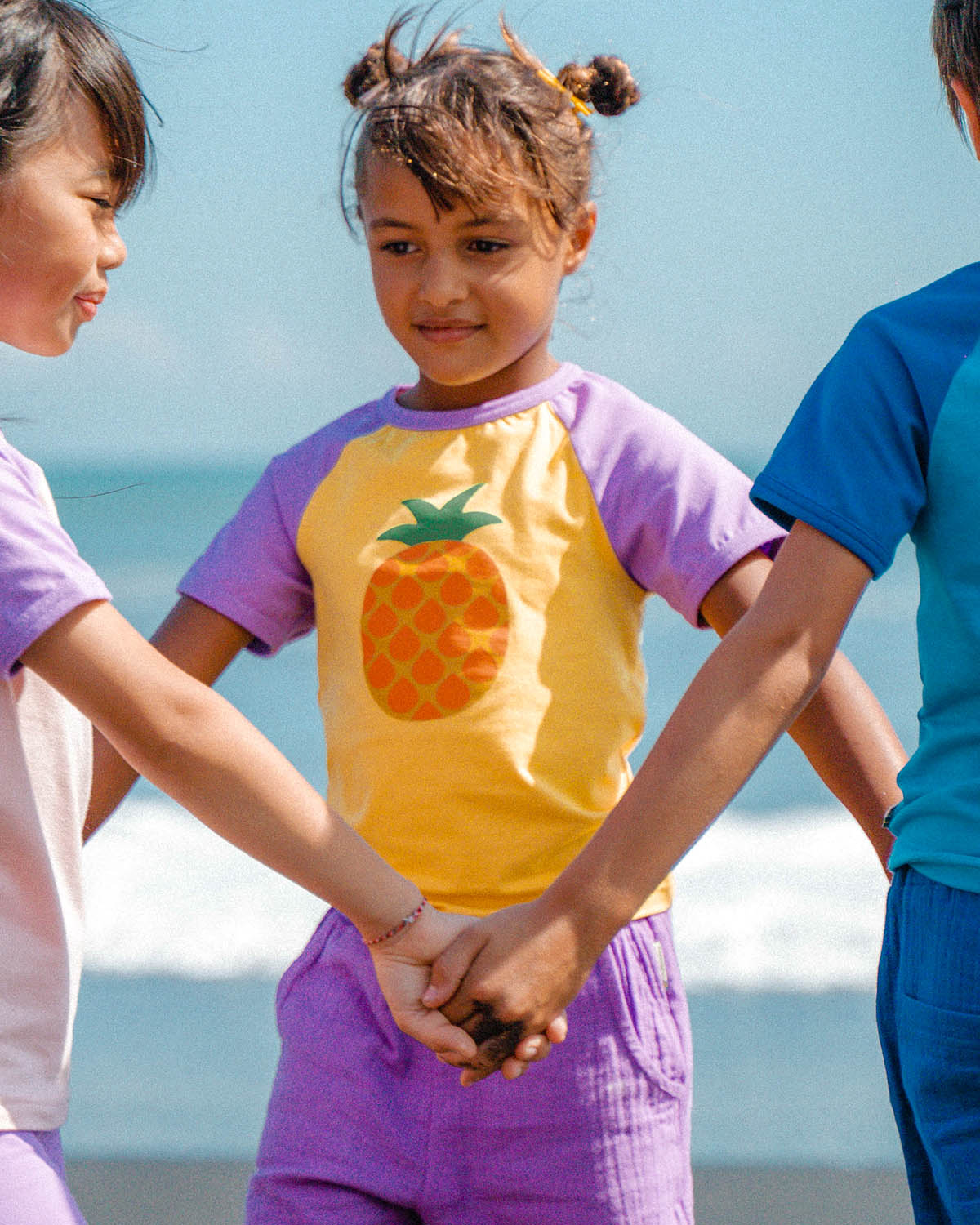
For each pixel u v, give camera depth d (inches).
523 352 69.2
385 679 65.9
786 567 53.2
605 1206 61.7
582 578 66.5
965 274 54.2
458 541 66.9
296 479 73.1
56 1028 55.1
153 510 804.0
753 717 53.7
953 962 49.4
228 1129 133.6
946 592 51.0
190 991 181.5
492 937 59.1
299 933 205.9
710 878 229.5
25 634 53.0
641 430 68.4
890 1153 125.4
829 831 254.5
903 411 51.7
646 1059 62.9
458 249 67.0
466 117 66.6
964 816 49.9
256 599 72.4
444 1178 61.8
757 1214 113.0
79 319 60.5
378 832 64.7
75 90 57.7
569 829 63.7
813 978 184.7
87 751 61.8
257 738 57.6
